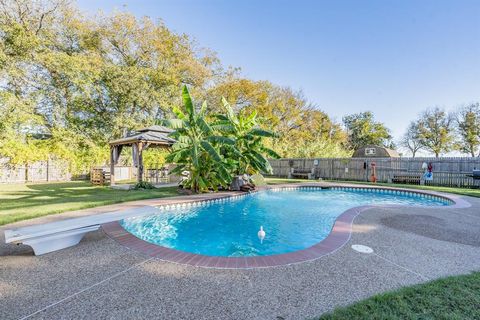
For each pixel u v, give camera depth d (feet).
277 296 8.28
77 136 60.18
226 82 91.86
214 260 11.25
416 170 49.80
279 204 30.32
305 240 17.48
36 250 11.57
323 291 8.64
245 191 35.12
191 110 30.76
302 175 64.28
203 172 33.27
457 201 28.50
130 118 69.21
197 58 84.84
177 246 16.10
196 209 25.66
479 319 6.89
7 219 16.63
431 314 7.09
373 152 85.05
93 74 61.05
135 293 8.36
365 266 10.80
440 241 14.35
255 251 15.37
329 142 78.69
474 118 100.12
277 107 105.91
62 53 56.70
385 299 7.85
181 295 8.27
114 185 40.75
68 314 7.16
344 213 21.39
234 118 38.73
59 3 58.59
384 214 21.29
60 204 22.74
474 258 11.88
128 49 71.15
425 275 10.00
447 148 106.93
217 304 7.77
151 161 63.36
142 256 11.63
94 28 65.46
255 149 38.81
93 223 13.80
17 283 8.95
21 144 48.73
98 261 11.00
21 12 54.65
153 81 71.67
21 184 44.96
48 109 59.06
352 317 6.91
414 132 118.42
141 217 20.27
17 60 51.57
